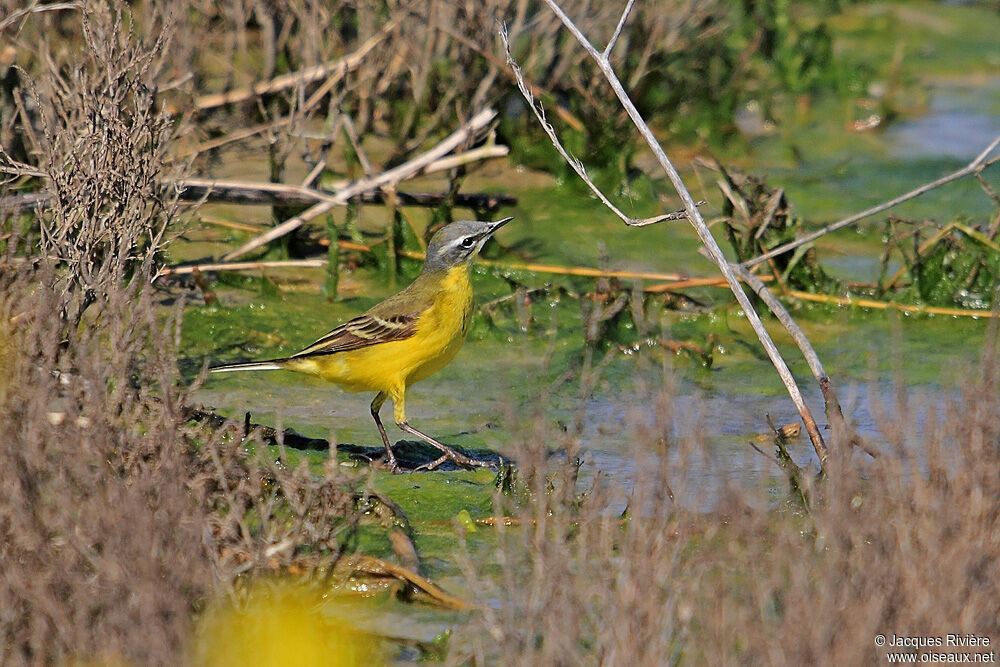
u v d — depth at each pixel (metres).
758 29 24.56
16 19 14.68
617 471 11.45
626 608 7.35
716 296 16.66
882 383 14.25
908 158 22.08
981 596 7.52
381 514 10.62
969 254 16.75
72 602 7.63
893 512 8.18
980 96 25.58
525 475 9.52
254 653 8.32
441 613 9.35
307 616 8.59
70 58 15.55
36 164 14.88
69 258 11.38
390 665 8.62
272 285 15.72
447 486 11.55
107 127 11.95
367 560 9.61
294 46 20.73
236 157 19.23
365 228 17.80
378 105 20.38
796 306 16.39
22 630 7.66
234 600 8.22
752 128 23.42
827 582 7.32
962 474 8.24
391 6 19.75
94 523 7.74
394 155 19.31
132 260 12.12
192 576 7.80
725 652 7.23
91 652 7.47
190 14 19.61
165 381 8.81
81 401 8.98
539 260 17.38
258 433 9.62
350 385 12.32
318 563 8.98
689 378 14.30
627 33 20.70
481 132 19.31
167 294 15.40
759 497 8.62
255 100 19.23
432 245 12.35
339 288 16.31
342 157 19.66
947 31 29.97
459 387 13.97
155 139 13.18
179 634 7.54
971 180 20.97
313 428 12.74
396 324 12.03
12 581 7.62
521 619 7.85
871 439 12.41
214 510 9.12
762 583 7.48
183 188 13.09
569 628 7.45
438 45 20.36
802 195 20.31
